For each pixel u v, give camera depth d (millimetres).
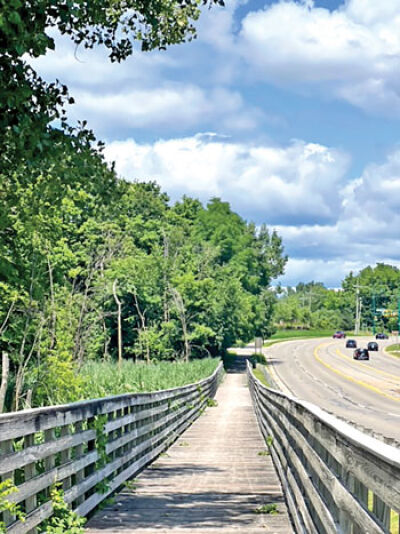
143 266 60906
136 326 66062
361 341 137000
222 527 8461
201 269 73375
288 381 63844
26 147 9328
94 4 10125
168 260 67875
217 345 76312
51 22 9203
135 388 25312
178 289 67375
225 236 89938
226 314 74562
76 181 10461
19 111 9109
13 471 6578
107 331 56750
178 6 11562
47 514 7148
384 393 52594
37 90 9641
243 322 78500
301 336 160500
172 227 75250
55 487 7410
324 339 144875
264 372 60625
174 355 68312
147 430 14367
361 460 3945
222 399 44250
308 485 7055
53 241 21672
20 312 23844
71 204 29391
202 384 34000
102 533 8172
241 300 77375
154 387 27938
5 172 10188
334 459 5465
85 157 10188
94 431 9375
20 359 22141
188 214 94062
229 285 75000
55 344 27500
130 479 12461
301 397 48781
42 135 9328
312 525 6562
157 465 14562
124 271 57406
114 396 10812
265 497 10617
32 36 8414
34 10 8414
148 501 10305
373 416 35031
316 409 7211
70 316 38156
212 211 92250
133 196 70812
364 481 3838
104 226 53094
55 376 23234
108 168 10531
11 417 6062
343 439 4680
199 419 29016
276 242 94312
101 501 9836
